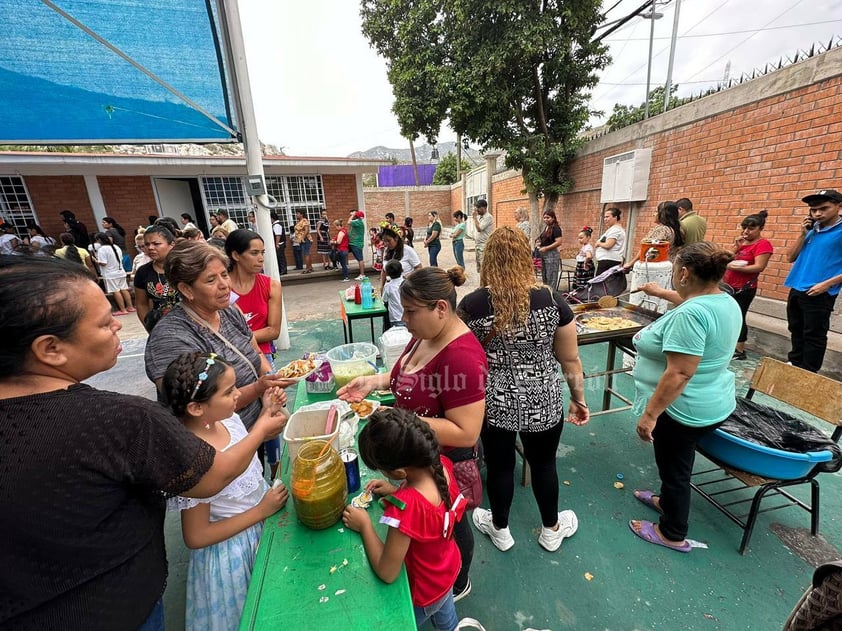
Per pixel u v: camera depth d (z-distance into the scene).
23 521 0.62
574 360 1.67
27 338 0.64
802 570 1.75
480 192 15.02
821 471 1.75
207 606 1.15
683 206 3.73
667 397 1.61
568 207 7.86
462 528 1.52
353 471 1.27
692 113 4.64
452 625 1.34
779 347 3.63
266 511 1.16
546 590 1.70
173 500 1.04
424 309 1.18
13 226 7.73
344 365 1.90
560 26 6.77
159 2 2.93
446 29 7.44
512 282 1.46
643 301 3.50
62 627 0.69
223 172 8.57
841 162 3.19
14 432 0.63
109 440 0.69
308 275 9.14
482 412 1.24
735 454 1.76
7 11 2.67
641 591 1.68
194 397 0.98
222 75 3.46
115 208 8.30
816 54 3.32
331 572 0.99
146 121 3.52
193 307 1.52
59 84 3.05
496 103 7.23
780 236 3.75
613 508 2.15
